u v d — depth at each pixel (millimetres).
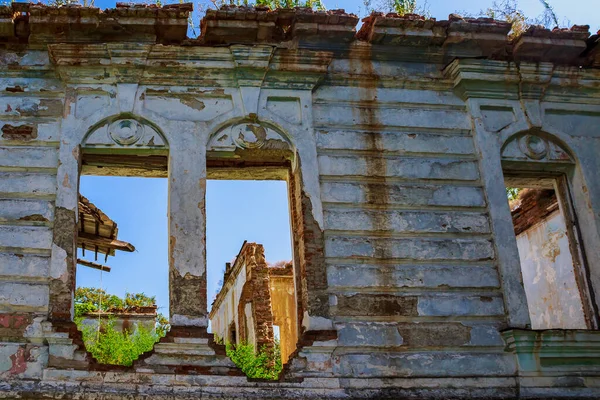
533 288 14055
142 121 9906
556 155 10820
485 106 10797
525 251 14359
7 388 8117
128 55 9977
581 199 10672
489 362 9273
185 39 10297
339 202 9820
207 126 9977
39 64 9992
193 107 10062
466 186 10297
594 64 11406
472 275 9734
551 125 10914
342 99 10516
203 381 8594
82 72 9945
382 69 10820
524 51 11070
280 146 10117
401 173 10180
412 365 9094
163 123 9867
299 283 9742
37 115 9742
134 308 23297
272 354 17031
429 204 10047
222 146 9969
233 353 12062
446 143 10523
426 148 10422
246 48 10211
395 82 10758
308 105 10336
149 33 10242
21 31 10055
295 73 10422
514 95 10945
